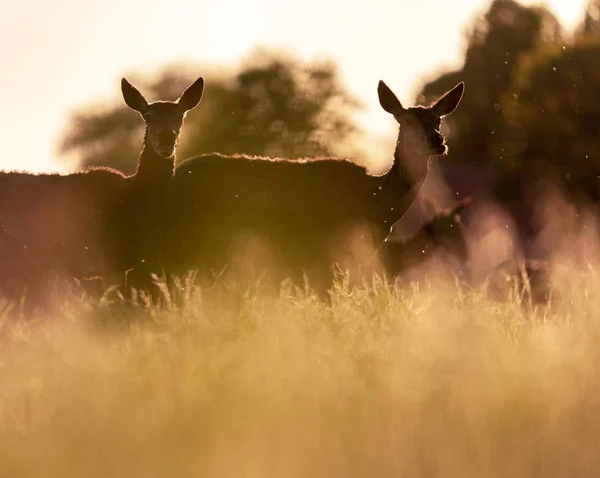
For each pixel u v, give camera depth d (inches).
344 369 569.3
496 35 4909.0
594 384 531.5
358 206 1259.8
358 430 456.1
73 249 1167.0
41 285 1106.7
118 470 414.6
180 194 1223.5
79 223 1171.3
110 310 871.7
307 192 1245.1
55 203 1176.2
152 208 1173.7
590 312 772.0
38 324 833.5
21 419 504.7
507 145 4005.9
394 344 645.9
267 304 800.3
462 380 543.2
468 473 404.5
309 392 519.2
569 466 413.1
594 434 451.2
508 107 3998.5
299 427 461.4
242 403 500.7
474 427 456.8
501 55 4827.8
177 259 1205.1
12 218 1164.5
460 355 599.2
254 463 411.2
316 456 419.2
